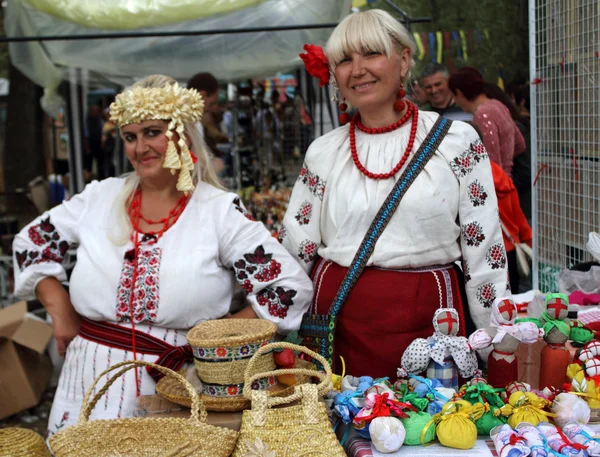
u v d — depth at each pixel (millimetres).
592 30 3039
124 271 2377
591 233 2811
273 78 5734
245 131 5730
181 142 2361
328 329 2525
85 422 1972
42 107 6051
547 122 3537
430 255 2473
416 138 2508
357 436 2004
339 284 2529
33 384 4359
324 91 5609
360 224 2498
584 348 2211
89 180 6051
